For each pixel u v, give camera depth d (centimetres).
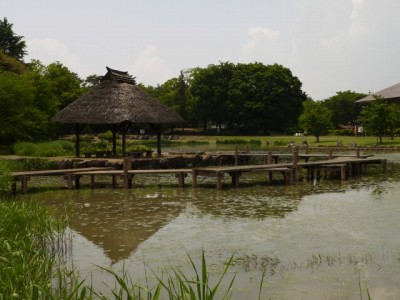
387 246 827
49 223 841
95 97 2427
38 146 2853
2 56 4791
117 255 802
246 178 1961
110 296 600
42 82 3862
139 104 2442
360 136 5478
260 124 6431
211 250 820
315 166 1906
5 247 647
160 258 777
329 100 8544
